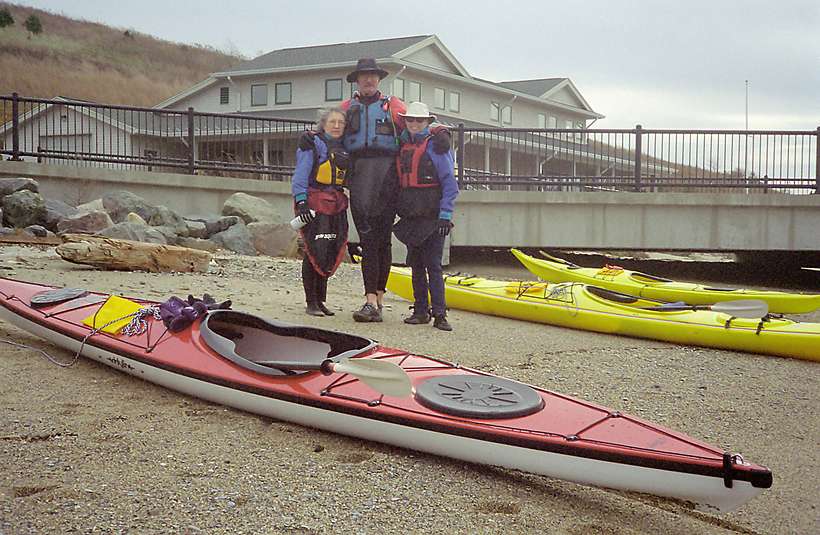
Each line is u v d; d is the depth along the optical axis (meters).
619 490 3.90
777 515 3.94
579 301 8.99
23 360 5.54
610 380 6.42
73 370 5.39
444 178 7.68
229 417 4.62
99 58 68.00
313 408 4.32
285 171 16.52
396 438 4.09
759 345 7.95
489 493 3.82
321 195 7.76
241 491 3.62
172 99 40.94
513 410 3.93
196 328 5.10
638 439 3.64
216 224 14.09
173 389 5.00
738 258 21.64
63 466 3.77
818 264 20.47
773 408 5.88
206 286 9.37
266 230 14.30
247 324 5.29
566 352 7.46
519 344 7.63
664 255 24.03
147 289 8.61
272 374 4.53
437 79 37.50
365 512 3.49
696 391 6.27
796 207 16.44
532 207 16.70
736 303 7.86
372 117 7.66
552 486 4.00
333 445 4.28
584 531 3.50
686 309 8.50
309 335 5.10
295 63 37.50
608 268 11.34
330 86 36.19
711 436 5.09
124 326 5.36
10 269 9.15
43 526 3.14
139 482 3.65
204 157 30.95
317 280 8.10
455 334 7.82
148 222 13.38
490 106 40.84
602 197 16.56
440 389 4.22
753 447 4.93
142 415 4.58
